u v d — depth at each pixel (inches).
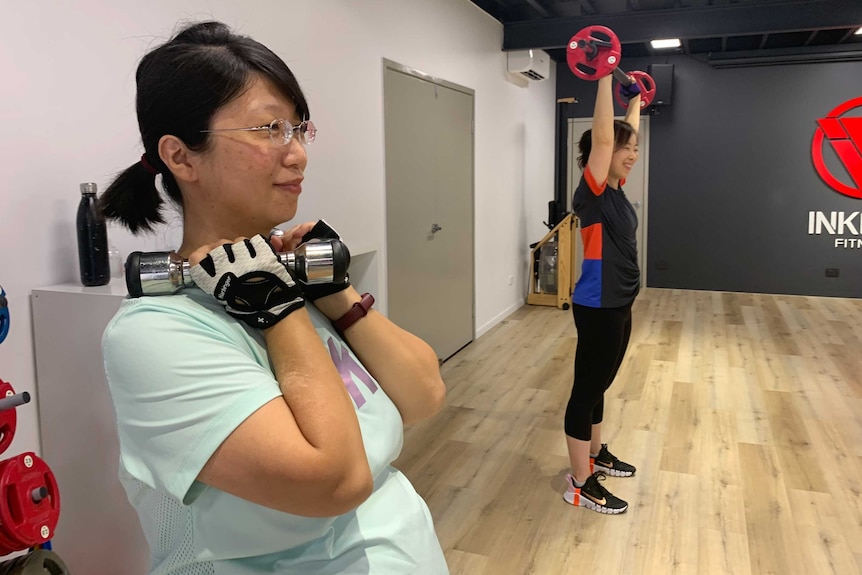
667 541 94.9
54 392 68.3
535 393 159.3
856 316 241.0
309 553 30.7
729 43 276.5
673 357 187.2
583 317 97.7
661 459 121.0
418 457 123.6
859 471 115.1
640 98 118.6
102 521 66.5
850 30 246.2
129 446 28.3
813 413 142.6
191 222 32.1
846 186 273.9
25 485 41.4
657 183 300.7
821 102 273.1
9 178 67.7
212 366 27.0
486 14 213.8
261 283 28.3
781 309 256.2
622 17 213.9
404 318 166.1
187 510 29.2
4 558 48.6
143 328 27.5
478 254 217.0
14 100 67.9
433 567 34.6
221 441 26.2
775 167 283.0
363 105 142.3
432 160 178.2
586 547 93.7
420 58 169.6
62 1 72.7
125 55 81.2
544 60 254.8
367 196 146.1
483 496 108.7
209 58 29.2
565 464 120.3
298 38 118.2
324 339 34.1
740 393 155.9
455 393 159.8
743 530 97.2
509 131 244.8
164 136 30.1
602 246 94.3
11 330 67.2
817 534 95.8
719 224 294.4
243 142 29.6
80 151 75.5
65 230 73.7
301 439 26.6
